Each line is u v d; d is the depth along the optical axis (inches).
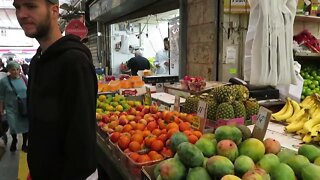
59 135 45.6
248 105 79.0
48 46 49.3
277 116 83.7
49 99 45.4
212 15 136.6
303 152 47.4
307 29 156.9
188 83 108.6
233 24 135.4
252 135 55.3
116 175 69.1
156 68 317.7
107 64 350.9
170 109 95.0
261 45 91.7
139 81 134.6
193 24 153.7
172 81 156.6
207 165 41.9
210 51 140.3
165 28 360.8
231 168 40.6
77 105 43.5
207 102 71.9
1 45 743.1
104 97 105.0
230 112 72.1
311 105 78.3
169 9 185.3
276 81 92.4
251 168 40.8
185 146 43.5
